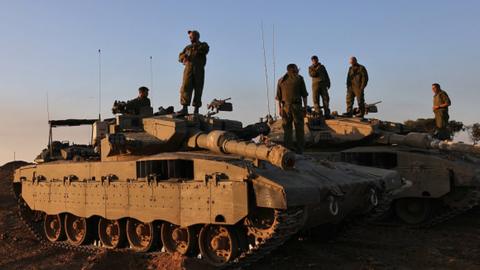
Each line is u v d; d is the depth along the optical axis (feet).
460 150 58.39
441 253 44.73
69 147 58.54
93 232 51.39
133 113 53.88
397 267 39.37
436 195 57.72
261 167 36.94
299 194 34.19
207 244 39.42
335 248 46.91
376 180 44.91
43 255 49.01
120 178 45.68
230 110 52.01
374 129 65.46
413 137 62.69
